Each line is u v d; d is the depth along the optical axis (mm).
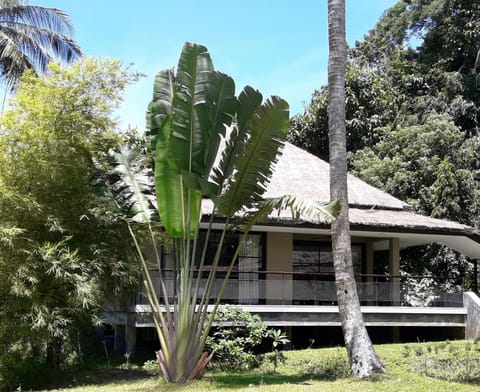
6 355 11398
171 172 10812
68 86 11953
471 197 26609
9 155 11523
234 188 10469
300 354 14406
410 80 35969
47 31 23156
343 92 11375
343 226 11086
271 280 16516
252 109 10805
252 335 13125
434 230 18109
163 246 15766
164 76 11516
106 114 12773
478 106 34781
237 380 10836
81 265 11352
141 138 16969
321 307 16562
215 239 18281
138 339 17109
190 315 10758
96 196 12305
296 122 32500
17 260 10961
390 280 19656
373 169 27953
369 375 10328
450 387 9328
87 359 14750
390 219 18266
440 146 28234
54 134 11688
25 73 12641
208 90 10570
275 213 17047
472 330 17484
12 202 11000
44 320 10781
